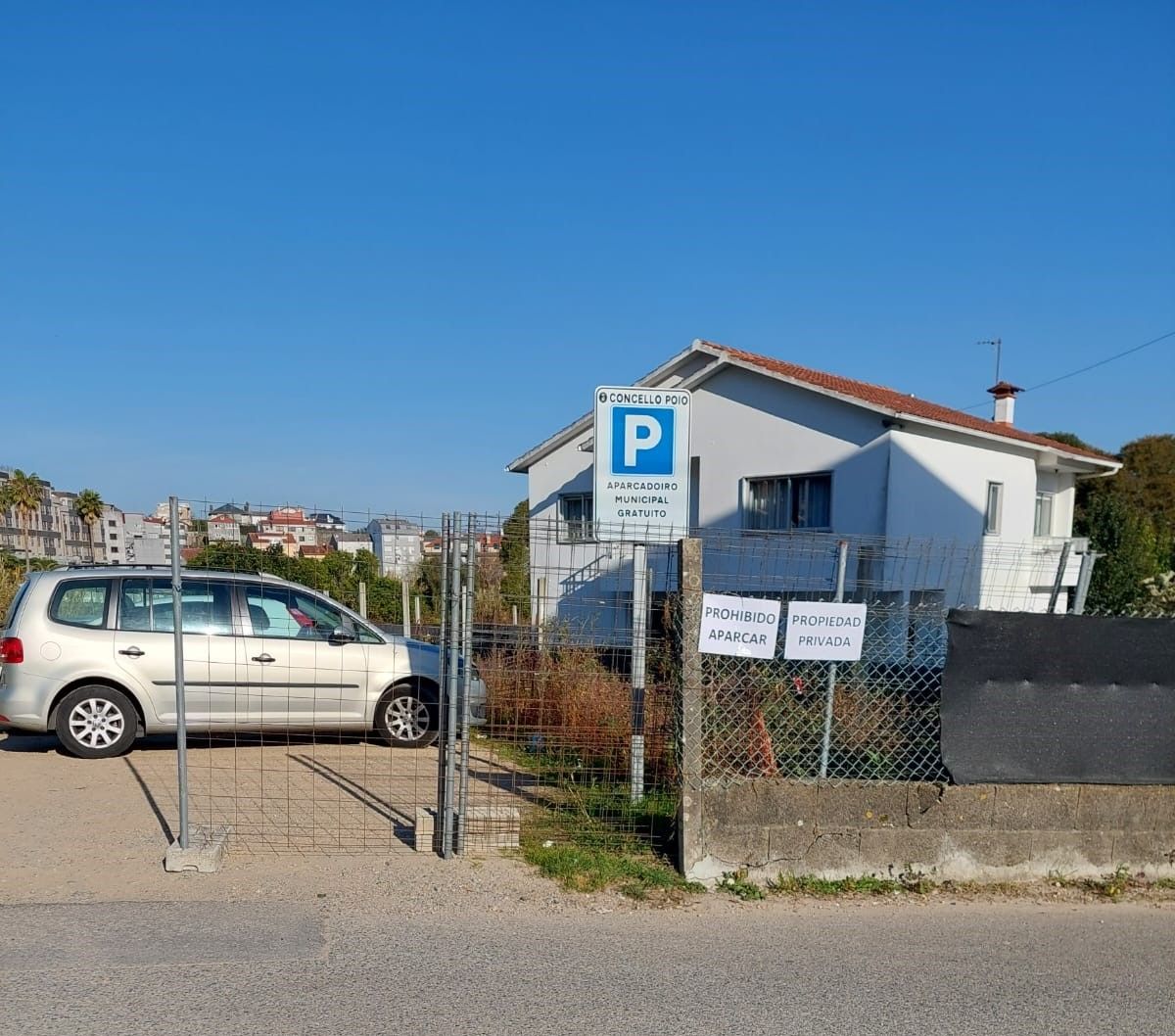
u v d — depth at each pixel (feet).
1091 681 19.15
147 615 28.37
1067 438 146.10
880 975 14.79
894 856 18.72
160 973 13.93
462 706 19.34
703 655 18.74
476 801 21.94
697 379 61.36
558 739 23.21
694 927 16.40
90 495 213.05
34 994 13.23
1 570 48.06
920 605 19.33
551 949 15.26
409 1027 12.67
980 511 60.95
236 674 28.50
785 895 18.03
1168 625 19.21
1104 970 15.23
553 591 21.75
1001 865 18.90
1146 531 76.28
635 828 20.58
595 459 23.35
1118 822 19.20
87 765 26.86
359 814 22.17
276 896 17.01
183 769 18.21
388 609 31.37
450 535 19.04
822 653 18.90
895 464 54.39
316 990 13.60
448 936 15.60
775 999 13.88
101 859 18.72
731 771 18.81
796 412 58.13
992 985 14.58
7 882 17.40
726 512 61.36
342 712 29.66
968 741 18.89
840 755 19.07
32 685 27.22
